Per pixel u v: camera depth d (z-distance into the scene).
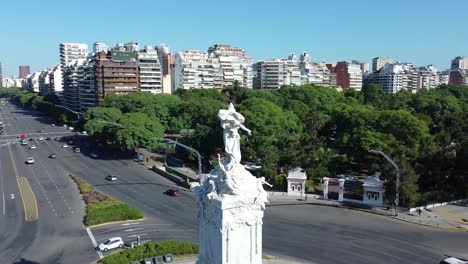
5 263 59.81
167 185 105.25
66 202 89.50
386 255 62.31
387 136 103.12
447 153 94.00
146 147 141.25
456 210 84.25
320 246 65.75
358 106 159.00
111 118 157.75
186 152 126.00
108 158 139.12
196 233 71.81
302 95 183.88
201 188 30.72
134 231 72.56
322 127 138.00
